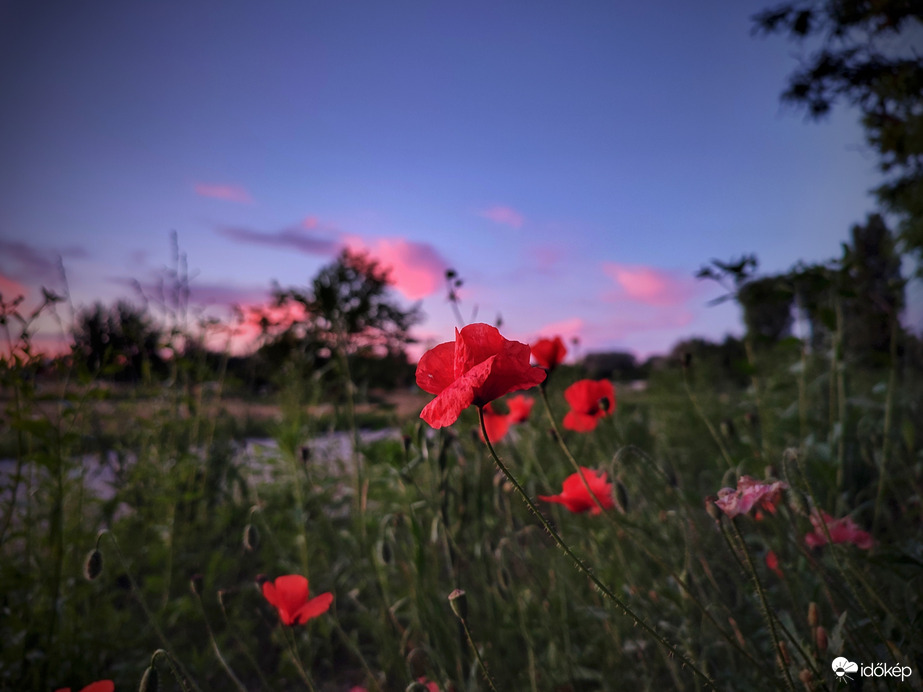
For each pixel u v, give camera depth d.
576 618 0.54
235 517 0.86
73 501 0.69
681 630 0.47
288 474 0.87
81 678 0.55
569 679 0.51
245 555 0.84
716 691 0.28
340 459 0.85
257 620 0.71
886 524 0.62
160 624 0.66
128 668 0.58
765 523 0.52
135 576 0.76
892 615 0.34
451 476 0.63
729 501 0.34
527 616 0.58
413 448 0.55
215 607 0.70
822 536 0.42
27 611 0.57
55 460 0.56
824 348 0.83
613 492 0.43
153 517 0.80
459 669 0.50
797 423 0.71
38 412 0.57
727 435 0.60
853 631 0.36
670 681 0.50
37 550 0.66
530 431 0.74
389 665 0.57
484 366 0.29
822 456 0.61
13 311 0.52
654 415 1.18
